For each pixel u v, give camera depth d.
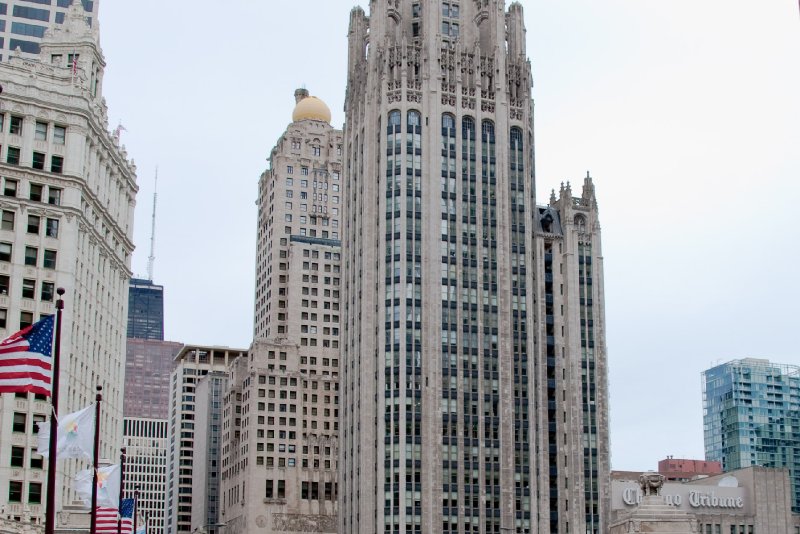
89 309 141.50
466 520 197.38
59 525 114.44
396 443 198.50
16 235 130.38
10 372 60.22
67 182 134.50
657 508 101.69
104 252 149.50
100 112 146.00
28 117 134.12
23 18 181.12
